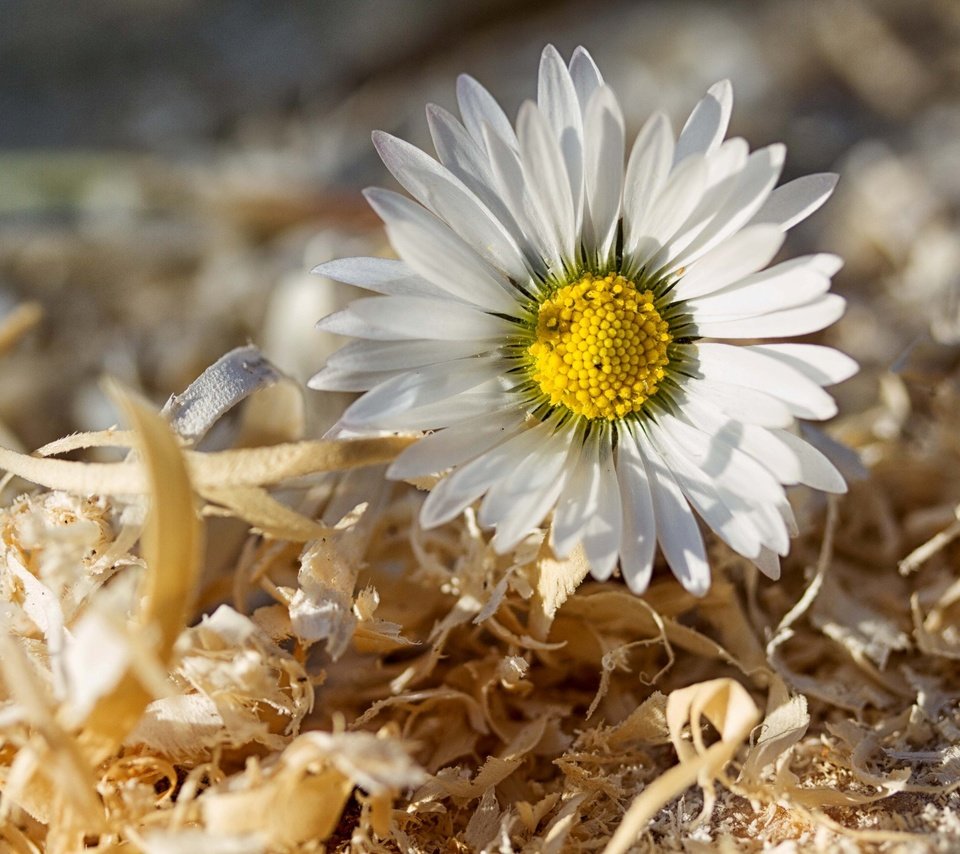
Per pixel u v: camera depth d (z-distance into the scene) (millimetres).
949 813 139
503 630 145
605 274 144
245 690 138
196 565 134
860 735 144
